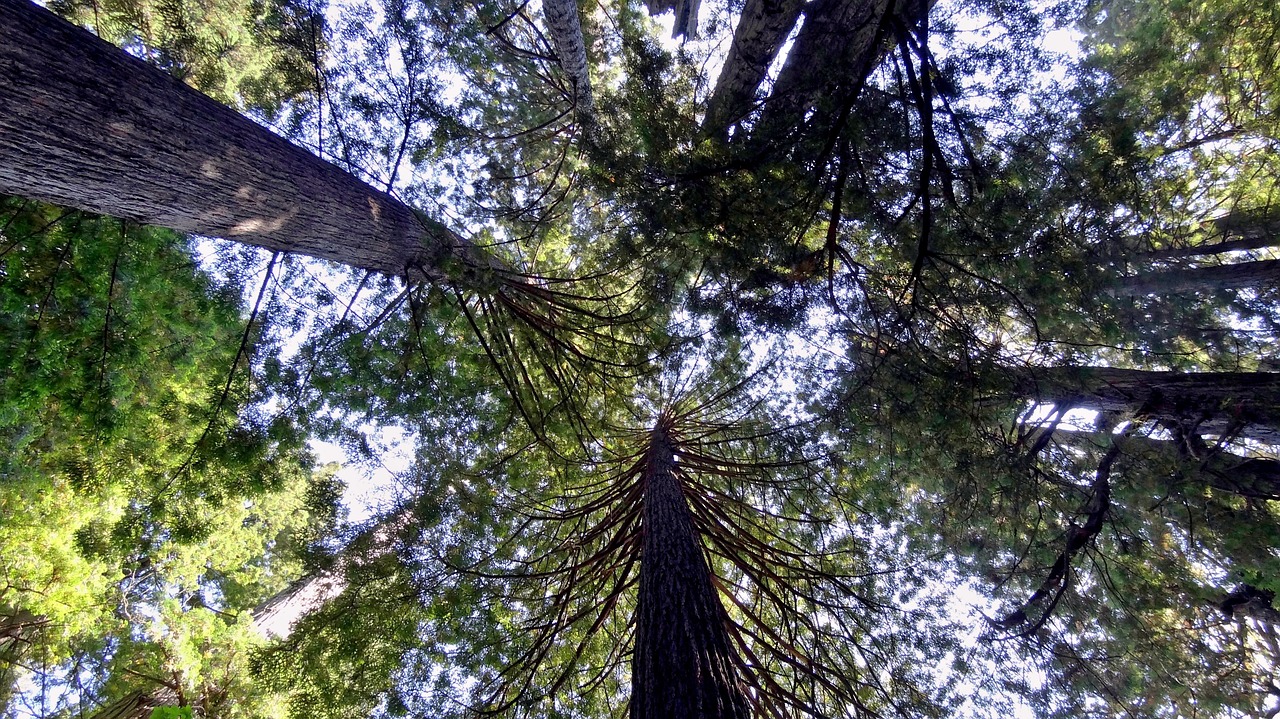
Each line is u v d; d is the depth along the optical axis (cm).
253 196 329
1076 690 588
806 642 658
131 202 276
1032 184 435
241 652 795
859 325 555
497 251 766
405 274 504
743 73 605
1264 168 615
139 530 517
